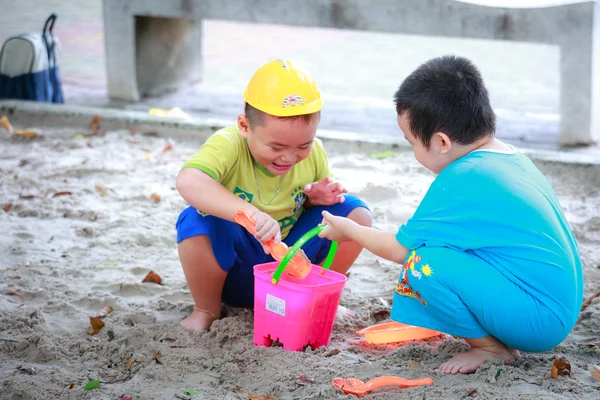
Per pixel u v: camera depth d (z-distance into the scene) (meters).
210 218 2.98
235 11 6.87
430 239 2.66
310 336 2.89
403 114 2.75
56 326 3.16
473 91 2.68
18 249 3.96
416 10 6.34
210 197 2.83
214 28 12.02
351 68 9.37
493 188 2.62
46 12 12.35
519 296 2.60
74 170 5.19
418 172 5.29
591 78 5.88
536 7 5.95
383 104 7.38
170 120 6.10
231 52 10.27
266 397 2.60
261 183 3.05
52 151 5.68
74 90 7.81
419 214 2.70
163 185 5.05
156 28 7.62
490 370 2.66
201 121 6.08
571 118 6.00
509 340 2.68
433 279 2.64
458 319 2.66
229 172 2.99
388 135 6.27
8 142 5.87
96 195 4.81
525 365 2.76
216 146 2.93
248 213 2.77
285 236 3.21
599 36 5.88
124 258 3.94
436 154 2.74
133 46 7.24
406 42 11.26
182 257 3.02
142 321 3.23
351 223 2.81
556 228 2.67
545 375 2.68
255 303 2.94
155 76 7.75
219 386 2.70
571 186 5.02
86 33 11.05
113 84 7.38
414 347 2.90
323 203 3.12
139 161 5.49
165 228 4.33
